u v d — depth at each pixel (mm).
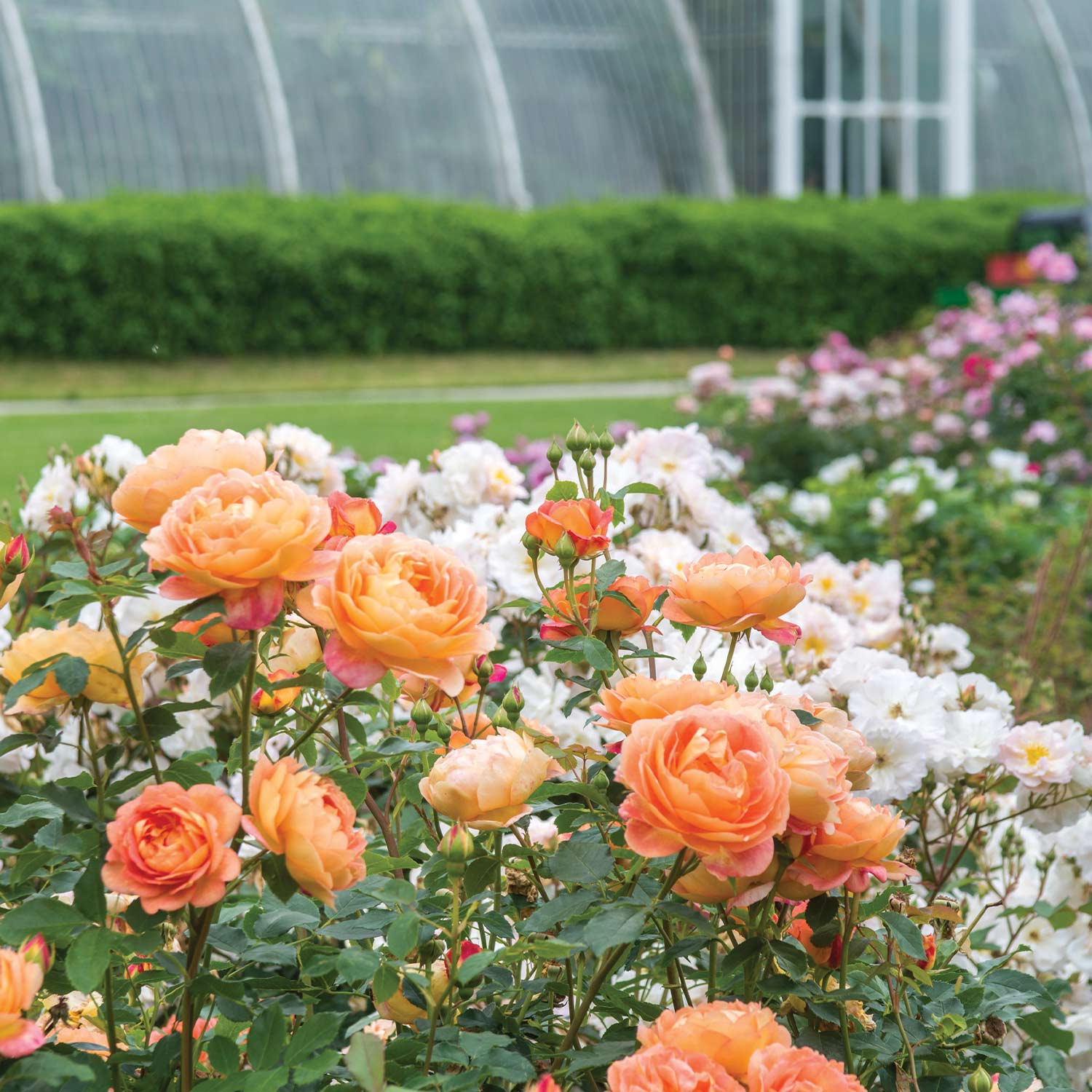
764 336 19078
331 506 1281
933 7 22625
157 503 1126
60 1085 1159
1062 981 1973
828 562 2834
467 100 20219
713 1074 1044
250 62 18906
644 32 21797
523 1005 1340
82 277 15453
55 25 17938
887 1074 1342
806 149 22125
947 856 1928
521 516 2295
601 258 18172
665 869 1265
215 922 1378
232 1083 1078
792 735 1188
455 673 1107
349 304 16875
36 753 1940
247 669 1163
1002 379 7539
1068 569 4320
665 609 1324
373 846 1519
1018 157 24172
